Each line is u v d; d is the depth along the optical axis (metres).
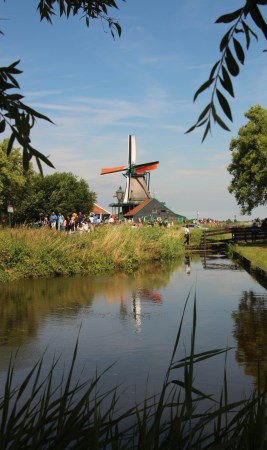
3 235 23.91
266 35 1.99
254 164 48.75
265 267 23.14
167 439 2.40
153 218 79.31
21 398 6.42
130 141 91.06
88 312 13.68
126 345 9.88
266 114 49.72
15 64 1.97
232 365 8.39
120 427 5.19
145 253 32.81
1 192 57.44
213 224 80.38
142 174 90.69
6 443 2.22
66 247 24.94
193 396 6.74
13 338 10.54
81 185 70.31
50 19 3.75
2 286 19.36
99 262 25.80
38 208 66.19
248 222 86.50
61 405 2.40
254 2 1.96
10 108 1.93
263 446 2.21
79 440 2.43
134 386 7.24
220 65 2.04
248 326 11.62
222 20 2.01
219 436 2.46
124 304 15.06
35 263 22.72
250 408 2.49
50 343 10.08
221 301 15.66
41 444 2.33
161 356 9.05
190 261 33.84
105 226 33.12
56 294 17.20
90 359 8.87
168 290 18.36
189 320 12.45
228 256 38.81
